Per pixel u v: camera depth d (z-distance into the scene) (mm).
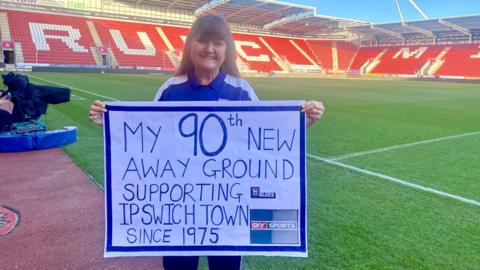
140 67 38469
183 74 2117
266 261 2779
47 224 3443
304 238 2090
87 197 4121
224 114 2070
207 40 1944
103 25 42438
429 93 20344
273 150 2084
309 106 2047
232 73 2148
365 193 4195
